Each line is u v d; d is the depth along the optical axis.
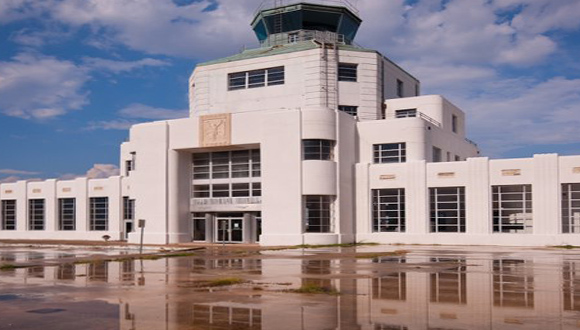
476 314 12.10
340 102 53.38
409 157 49.38
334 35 58.81
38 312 12.66
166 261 28.58
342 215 48.00
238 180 51.59
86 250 42.34
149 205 52.91
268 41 60.19
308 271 22.19
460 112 64.88
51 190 67.81
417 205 47.22
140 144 53.91
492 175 44.81
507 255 31.95
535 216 43.16
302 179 46.91
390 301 13.91
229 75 56.59
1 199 71.81
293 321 11.41
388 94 57.66
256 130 49.03
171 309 12.88
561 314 12.06
